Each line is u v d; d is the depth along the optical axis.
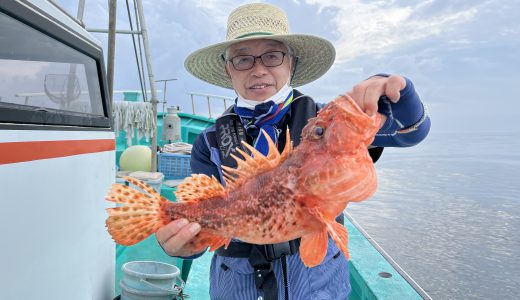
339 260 2.17
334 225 1.48
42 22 2.02
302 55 2.71
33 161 1.85
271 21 2.29
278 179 1.51
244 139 2.20
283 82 2.30
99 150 2.77
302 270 2.00
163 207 1.66
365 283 3.06
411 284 2.79
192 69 3.10
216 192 1.66
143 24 7.08
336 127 1.34
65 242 2.19
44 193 1.96
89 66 2.76
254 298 2.06
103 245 2.85
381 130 1.56
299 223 1.48
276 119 2.19
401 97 1.40
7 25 1.73
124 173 6.50
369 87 1.35
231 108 2.42
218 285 2.25
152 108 6.94
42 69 2.06
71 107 2.41
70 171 2.27
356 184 1.32
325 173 1.35
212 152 2.27
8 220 1.65
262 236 1.56
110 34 4.61
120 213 1.58
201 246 1.69
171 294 2.91
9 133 1.67
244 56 2.27
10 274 1.66
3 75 1.70
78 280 2.38
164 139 8.73
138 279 2.86
